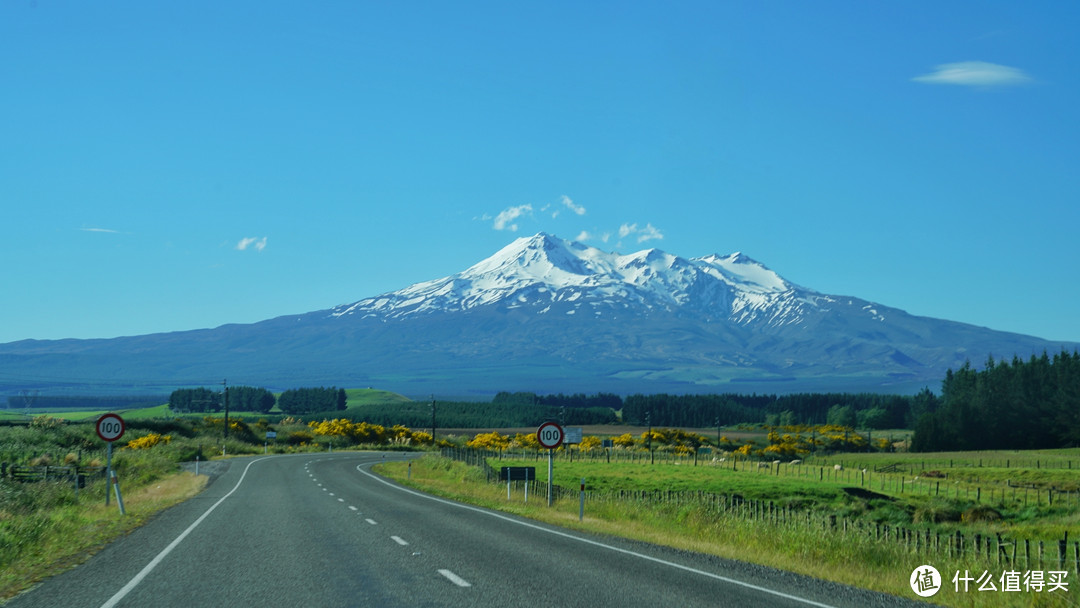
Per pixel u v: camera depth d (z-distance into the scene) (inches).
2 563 583.2
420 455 4018.2
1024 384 5979.3
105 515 978.7
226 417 4549.7
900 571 597.3
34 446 2508.6
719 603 451.8
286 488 1651.1
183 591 490.9
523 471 1344.7
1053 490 2689.5
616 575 540.1
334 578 531.5
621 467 2864.2
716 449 4837.6
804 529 725.9
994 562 601.6
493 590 486.9
